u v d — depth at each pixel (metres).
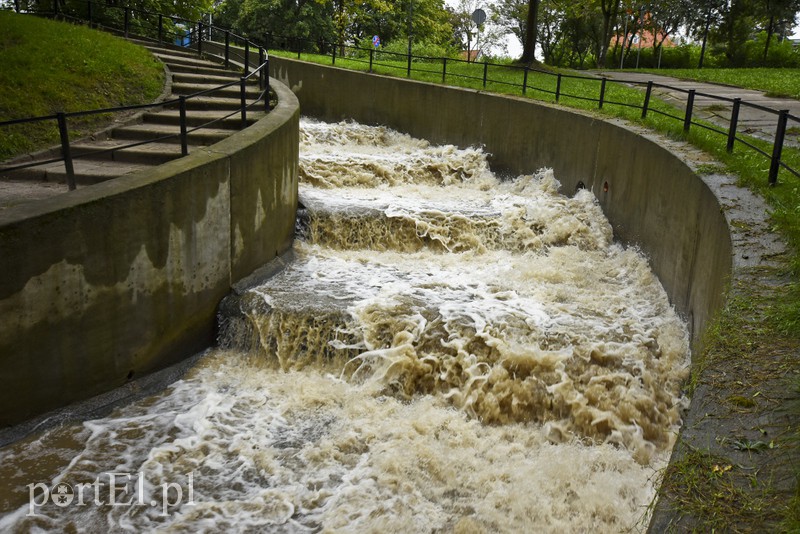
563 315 9.74
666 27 54.84
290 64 24.86
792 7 47.81
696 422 4.69
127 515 6.32
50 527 6.14
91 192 7.81
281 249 11.91
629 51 56.44
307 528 6.20
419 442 7.45
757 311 6.04
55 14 20.39
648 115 14.89
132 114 13.47
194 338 9.45
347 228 12.82
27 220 6.94
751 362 5.31
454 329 8.96
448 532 6.20
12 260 6.88
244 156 10.06
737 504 3.86
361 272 11.46
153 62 16.22
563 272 11.70
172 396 8.42
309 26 39.72
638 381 8.12
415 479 6.89
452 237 13.10
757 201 8.64
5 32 14.72
